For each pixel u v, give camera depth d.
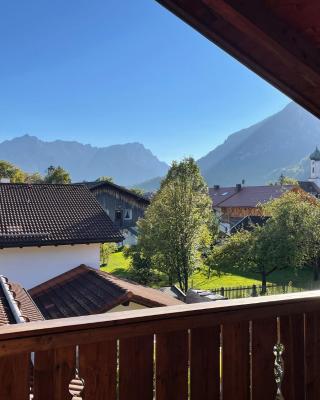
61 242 11.54
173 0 2.15
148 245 15.07
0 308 6.05
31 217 12.37
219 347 1.77
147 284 16.55
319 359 2.07
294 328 1.99
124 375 1.56
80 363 1.48
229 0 1.91
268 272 16.20
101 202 28.11
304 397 2.00
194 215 14.70
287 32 2.12
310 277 18.91
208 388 1.73
